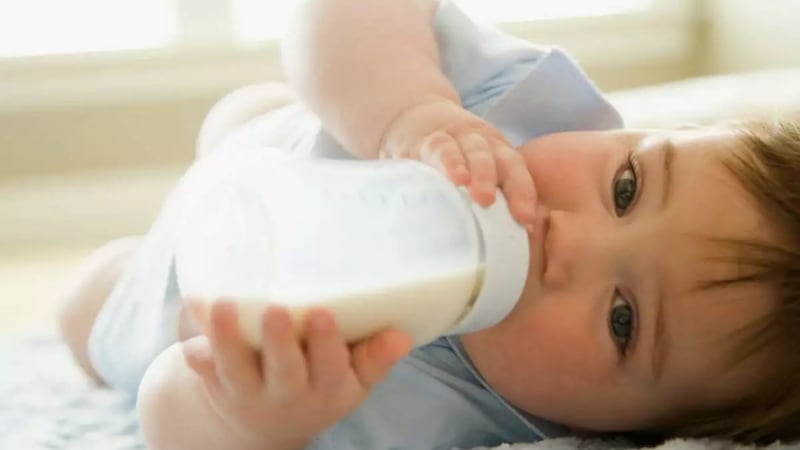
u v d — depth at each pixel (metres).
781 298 0.82
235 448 0.77
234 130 1.21
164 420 0.80
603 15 2.43
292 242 0.63
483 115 0.99
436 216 0.69
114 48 2.14
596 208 0.83
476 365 0.89
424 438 0.89
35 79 2.09
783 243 0.82
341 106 0.89
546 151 0.87
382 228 0.67
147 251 1.05
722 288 0.81
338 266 0.64
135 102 2.16
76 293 1.13
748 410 0.87
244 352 0.63
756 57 2.26
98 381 1.12
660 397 0.86
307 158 0.75
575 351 0.81
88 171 2.16
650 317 0.81
